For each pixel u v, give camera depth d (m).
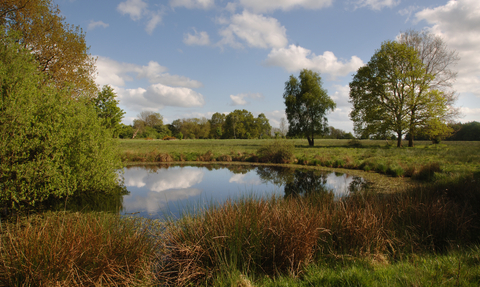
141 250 3.76
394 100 28.97
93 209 7.26
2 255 3.04
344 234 4.23
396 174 12.72
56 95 7.71
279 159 20.38
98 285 3.02
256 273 3.54
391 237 4.33
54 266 2.99
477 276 2.66
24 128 6.31
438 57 27.41
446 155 16.86
